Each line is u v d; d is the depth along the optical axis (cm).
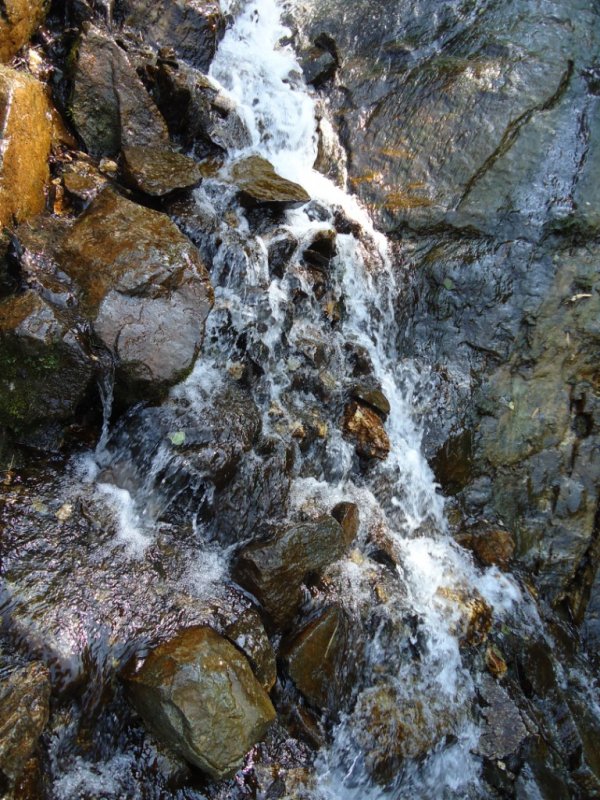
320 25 638
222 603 323
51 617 276
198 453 351
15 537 298
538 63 590
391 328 534
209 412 378
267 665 315
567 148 563
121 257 363
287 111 575
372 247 537
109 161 443
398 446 489
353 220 537
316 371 464
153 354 349
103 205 394
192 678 271
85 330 339
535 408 530
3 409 321
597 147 562
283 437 414
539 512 519
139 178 425
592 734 429
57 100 447
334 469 443
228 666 285
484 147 566
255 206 472
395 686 367
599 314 541
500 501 516
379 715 348
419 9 634
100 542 317
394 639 380
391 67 617
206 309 371
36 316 318
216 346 420
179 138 504
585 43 600
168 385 355
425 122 584
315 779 314
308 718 329
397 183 567
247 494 367
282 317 456
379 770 329
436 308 538
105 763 273
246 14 618
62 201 401
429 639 396
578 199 548
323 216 523
